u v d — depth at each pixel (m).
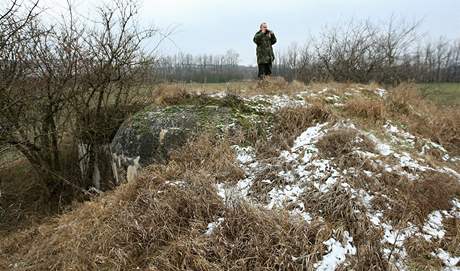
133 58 6.54
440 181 4.14
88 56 6.12
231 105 6.06
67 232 4.61
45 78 5.94
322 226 3.55
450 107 6.98
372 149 4.68
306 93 6.73
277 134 5.33
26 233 5.23
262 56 8.59
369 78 12.02
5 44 5.29
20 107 5.90
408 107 6.42
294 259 3.30
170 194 4.29
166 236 3.86
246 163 4.85
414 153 4.92
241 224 3.67
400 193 3.90
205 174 4.52
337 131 4.90
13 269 4.32
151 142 5.48
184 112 5.87
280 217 3.67
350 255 3.31
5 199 6.76
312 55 13.19
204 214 3.97
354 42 12.32
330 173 4.20
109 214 4.44
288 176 4.38
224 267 3.33
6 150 6.20
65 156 7.19
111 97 6.92
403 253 3.35
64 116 6.54
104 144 6.67
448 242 3.50
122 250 3.76
